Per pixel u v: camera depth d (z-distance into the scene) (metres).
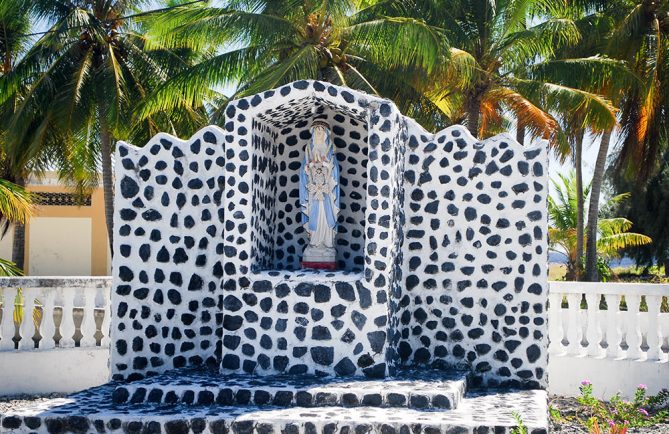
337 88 10.23
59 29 21.55
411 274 11.02
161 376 10.06
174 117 25.39
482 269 10.82
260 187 10.99
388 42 19.98
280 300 10.17
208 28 20.41
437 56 19.69
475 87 23.31
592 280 25.36
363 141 11.75
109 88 22.09
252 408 8.93
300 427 8.30
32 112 21.98
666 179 36.50
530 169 10.77
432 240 11.02
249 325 10.23
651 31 24.02
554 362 13.18
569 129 25.45
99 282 13.46
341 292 10.02
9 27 26.23
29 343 13.22
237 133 10.45
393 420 8.28
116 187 11.27
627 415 10.35
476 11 23.34
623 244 32.53
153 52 25.03
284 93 10.38
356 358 9.93
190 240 11.16
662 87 24.33
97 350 13.33
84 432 8.52
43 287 13.20
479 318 10.77
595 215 25.38
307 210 11.21
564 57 24.98
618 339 12.82
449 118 24.77
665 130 25.75
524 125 21.98
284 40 21.69
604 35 24.72
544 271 10.64
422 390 9.11
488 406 9.18
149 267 11.16
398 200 10.66
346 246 11.84
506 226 10.79
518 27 23.86
